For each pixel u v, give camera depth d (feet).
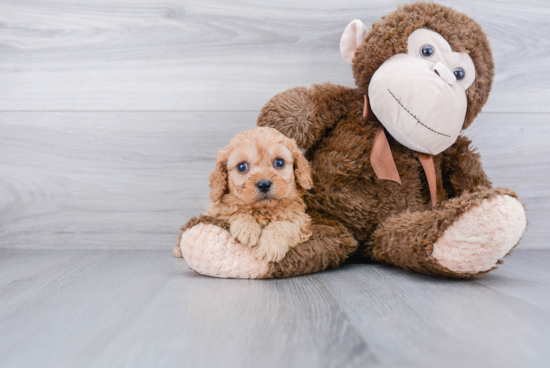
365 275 3.43
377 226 3.76
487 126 4.91
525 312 2.42
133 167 4.95
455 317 2.33
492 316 2.35
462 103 3.52
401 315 2.37
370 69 3.73
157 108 4.93
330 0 4.88
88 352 1.89
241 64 4.93
